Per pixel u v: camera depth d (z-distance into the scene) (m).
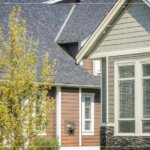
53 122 44.47
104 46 34.06
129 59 32.88
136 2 32.75
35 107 29.91
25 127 29.55
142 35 32.41
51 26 50.44
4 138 29.69
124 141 32.69
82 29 49.66
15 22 31.02
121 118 33.00
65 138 44.84
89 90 47.00
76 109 45.81
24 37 30.88
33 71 30.22
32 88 29.86
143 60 32.25
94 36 34.00
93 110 47.12
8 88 29.52
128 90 32.81
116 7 33.03
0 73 32.78
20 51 30.25
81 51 34.47
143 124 31.95
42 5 52.38
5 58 30.14
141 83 32.19
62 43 48.69
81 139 45.91
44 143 39.44
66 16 52.62
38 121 29.81
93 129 46.88
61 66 46.12
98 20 51.12
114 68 33.53
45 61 31.06
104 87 34.12
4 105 29.30
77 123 45.78
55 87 44.72
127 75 32.91
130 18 33.00
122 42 33.28
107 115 33.69
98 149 46.66
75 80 45.75
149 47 32.00
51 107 30.36
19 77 29.61
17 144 29.45
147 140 31.67
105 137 33.59
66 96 45.25
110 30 33.84
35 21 49.75
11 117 29.39
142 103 32.06
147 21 32.28
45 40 48.06
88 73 47.47
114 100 33.38
